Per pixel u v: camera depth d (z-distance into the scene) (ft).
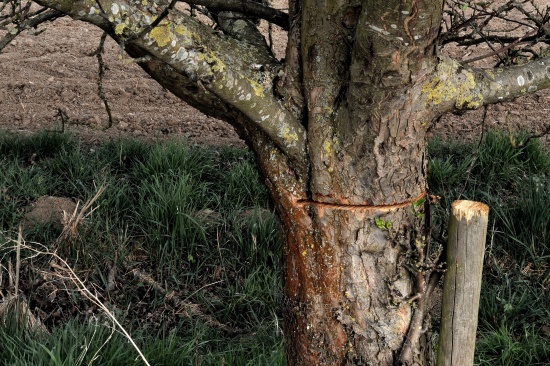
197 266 15.52
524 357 12.61
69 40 26.53
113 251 15.47
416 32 6.67
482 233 7.69
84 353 11.07
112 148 19.03
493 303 13.93
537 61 8.20
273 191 8.09
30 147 19.04
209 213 16.79
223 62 6.85
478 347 12.96
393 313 8.14
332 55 7.36
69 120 21.03
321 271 8.07
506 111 21.49
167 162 17.67
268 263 15.69
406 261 8.09
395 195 7.80
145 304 14.65
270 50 8.09
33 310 13.92
